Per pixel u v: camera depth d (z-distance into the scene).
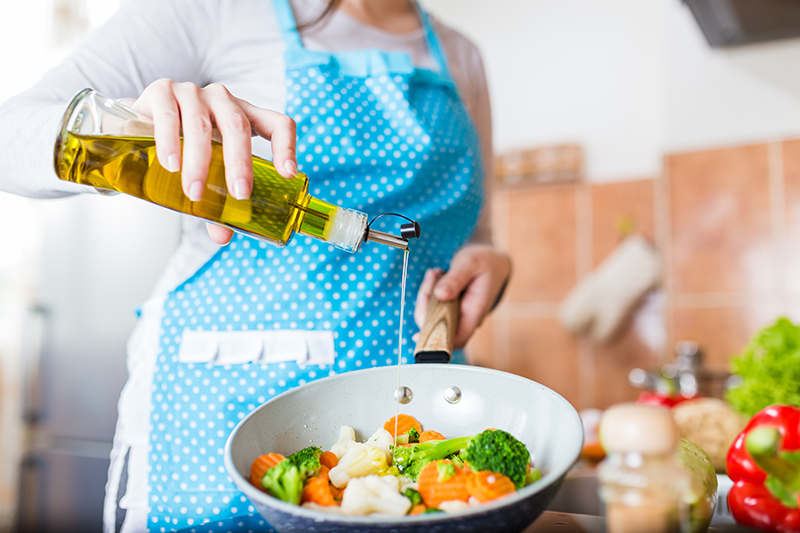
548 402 0.52
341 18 0.87
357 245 0.56
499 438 0.46
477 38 3.09
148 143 0.50
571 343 2.75
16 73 2.56
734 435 1.07
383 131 0.81
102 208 2.23
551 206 2.83
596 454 1.51
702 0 1.90
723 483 0.62
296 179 0.56
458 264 0.80
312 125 0.77
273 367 0.72
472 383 0.58
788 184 2.19
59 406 2.29
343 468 0.49
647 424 0.37
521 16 2.99
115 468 0.74
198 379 0.72
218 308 0.74
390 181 0.80
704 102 2.34
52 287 2.31
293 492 0.42
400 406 0.59
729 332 2.28
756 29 2.07
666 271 2.40
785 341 1.12
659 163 2.57
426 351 0.65
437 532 0.36
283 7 0.80
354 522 0.35
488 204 1.07
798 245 2.17
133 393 0.74
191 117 0.45
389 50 0.90
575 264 2.78
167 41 0.73
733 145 2.29
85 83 0.67
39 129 0.54
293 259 0.74
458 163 0.87
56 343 2.29
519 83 2.99
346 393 0.58
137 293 2.16
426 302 0.77
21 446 2.29
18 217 2.42
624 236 2.69
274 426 0.52
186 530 0.62
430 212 0.83
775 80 2.23
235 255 0.74
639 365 2.60
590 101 2.83
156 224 2.13
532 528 0.44
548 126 2.91
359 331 0.75
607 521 0.39
